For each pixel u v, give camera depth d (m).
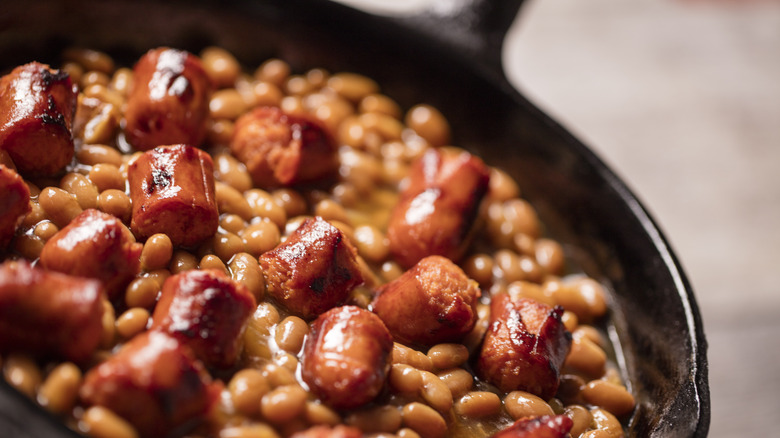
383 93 0.49
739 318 0.57
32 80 0.38
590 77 0.68
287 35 0.47
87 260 0.36
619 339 0.44
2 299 0.34
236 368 0.37
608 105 0.66
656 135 0.66
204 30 0.47
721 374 0.55
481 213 0.44
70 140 0.39
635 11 0.74
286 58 0.48
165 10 0.45
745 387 0.55
